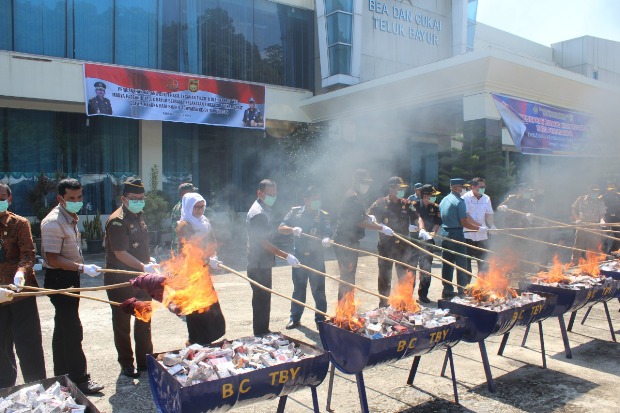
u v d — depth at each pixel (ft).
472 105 43.55
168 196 45.03
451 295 23.90
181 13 48.21
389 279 20.94
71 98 42.04
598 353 16.79
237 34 51.90
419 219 23.43
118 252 13.47
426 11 61.00
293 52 56.29
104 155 46.37
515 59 41.52
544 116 47.39
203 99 48.34
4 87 39.22
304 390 13.97
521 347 17.46
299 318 19.45
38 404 8.02
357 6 53.21
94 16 43.42
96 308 21.84
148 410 12.26
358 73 54.24
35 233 38.32
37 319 12.53
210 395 8.82
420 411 12.51
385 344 11.27
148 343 14.56
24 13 40.32
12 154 42.11
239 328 19.21
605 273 18.99
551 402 12.95
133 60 45.57
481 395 13.46
